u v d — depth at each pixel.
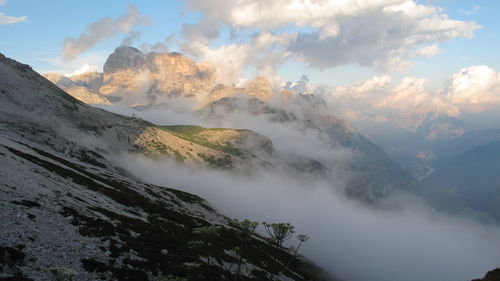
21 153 74.06
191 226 79.81
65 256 32.75
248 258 67.12
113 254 37.56
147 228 53.69
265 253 84.12
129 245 42.03
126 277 34.00
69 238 36.75
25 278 26.06
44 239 34.16
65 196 52.22
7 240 30.86
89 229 41.09
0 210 35.78
